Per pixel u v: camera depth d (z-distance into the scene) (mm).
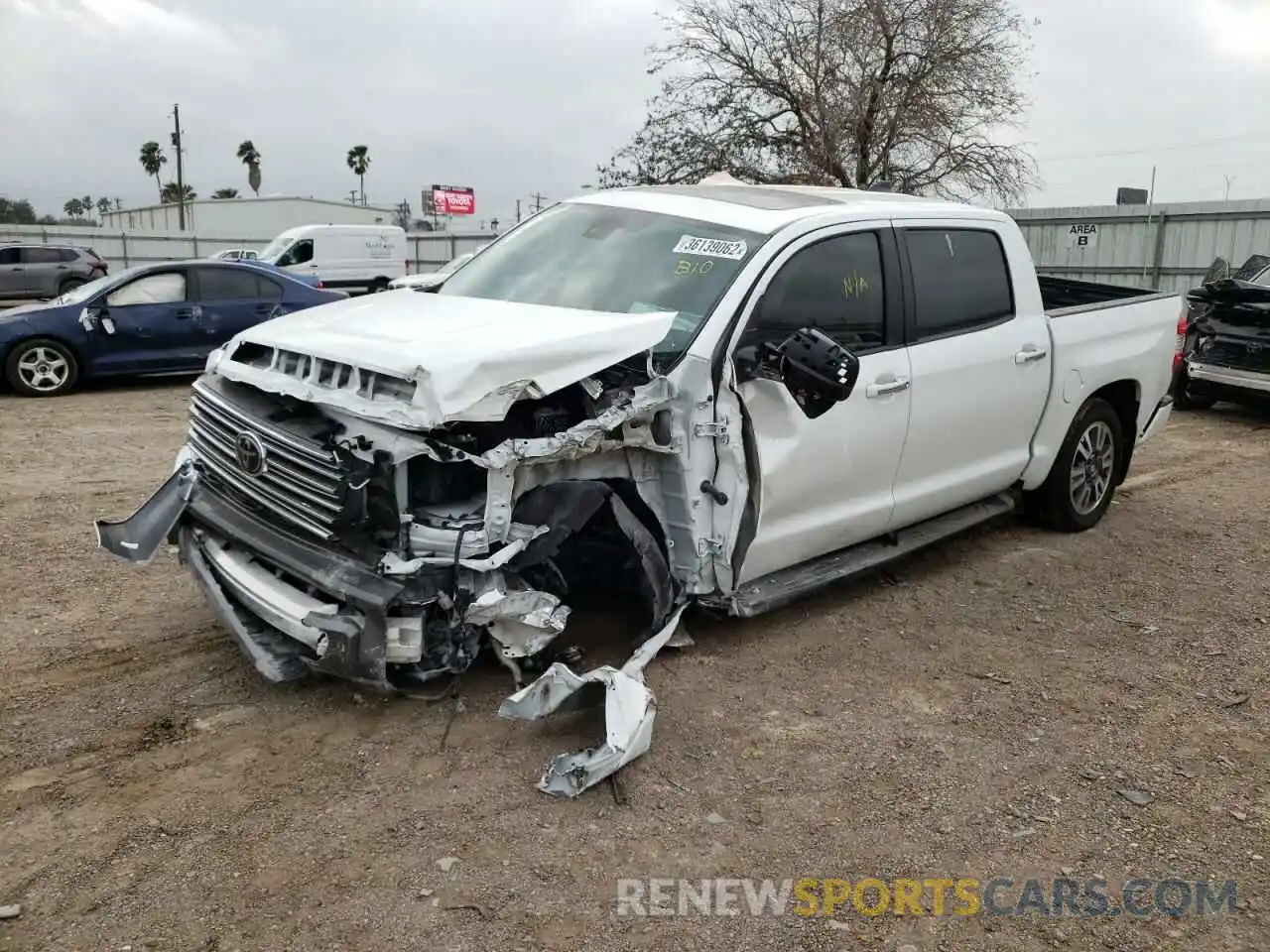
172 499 4078
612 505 3889
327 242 25156
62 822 3119
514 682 4012
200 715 3785
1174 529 6648
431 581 3453
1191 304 11094
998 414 5434
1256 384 10375
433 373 3234
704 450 4074
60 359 11234
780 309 4336
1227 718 4098
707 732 3814
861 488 4773
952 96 23344
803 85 24266
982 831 3285
